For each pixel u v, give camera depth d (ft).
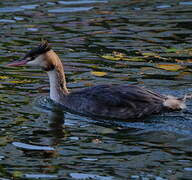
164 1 77.05
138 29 65.05
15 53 57.16
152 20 68.28
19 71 54.08
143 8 73.67
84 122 42.19
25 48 58.65
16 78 51.90
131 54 57.26
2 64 54.80
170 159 35.14
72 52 57.98
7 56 56.39
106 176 32.99
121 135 39.24
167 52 57.72
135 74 51.72
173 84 49.06
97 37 62.49
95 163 34.73
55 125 41.32
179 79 50.26
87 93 45.19
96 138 38.70
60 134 39.50
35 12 71.61
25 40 61.41
